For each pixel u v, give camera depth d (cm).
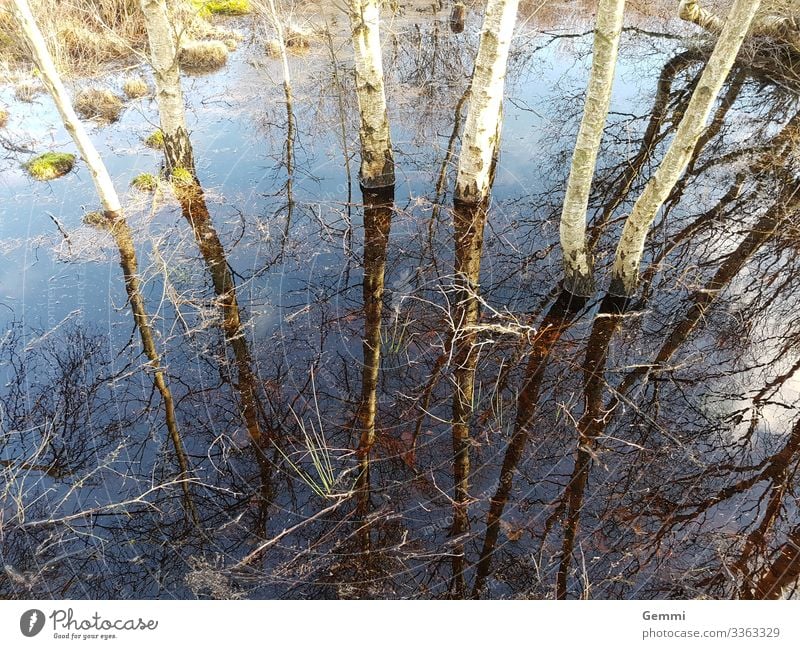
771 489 418
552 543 384
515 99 934
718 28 1007
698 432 457
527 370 503
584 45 1122
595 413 468
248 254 619
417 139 828
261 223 662
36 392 467
